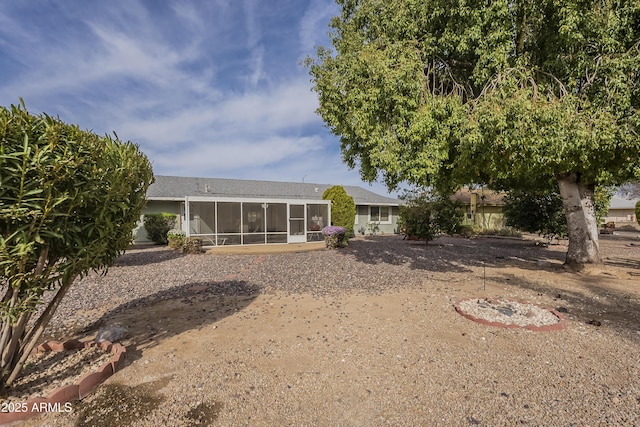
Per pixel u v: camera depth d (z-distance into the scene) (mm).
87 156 2592
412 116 6262
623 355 3490
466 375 3113
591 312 4988
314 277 7785
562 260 10492
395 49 6516
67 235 2564
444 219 15102
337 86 6734
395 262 10000
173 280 7609
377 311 5086
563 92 6055
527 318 4566
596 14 5406
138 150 3328
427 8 6566
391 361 3410
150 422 2441
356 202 22500
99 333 4000
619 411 2529
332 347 3762
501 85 5660
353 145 7961
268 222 17922
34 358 3412
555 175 8469
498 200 25453
